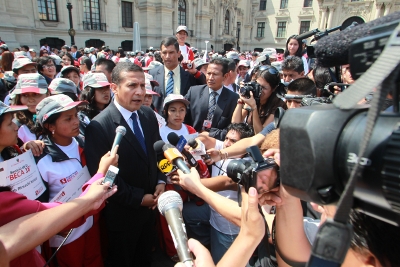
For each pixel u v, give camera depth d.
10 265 1.30
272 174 0.91
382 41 0.42
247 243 0.89
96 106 3.10
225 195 2.26
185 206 2.66
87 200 1.49
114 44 24.02
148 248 2.65
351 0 27.77
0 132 1.70
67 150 2.16
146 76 3.71
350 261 0.66
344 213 0.40
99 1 22.77
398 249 0.55
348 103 0.38
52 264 2.13
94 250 2.30
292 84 2.31
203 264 0.90
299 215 0.97
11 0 17.72
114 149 1.89
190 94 3.52
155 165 2.47
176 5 26.72
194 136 2.61
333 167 0.45
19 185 1.75
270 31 34.88
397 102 0.46
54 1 20.47
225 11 33.47
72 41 18.56
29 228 1.21
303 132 0.47
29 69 4.61
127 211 2.26
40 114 2.07
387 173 0.39
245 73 6.94
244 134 2.43
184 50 6.64
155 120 2.56
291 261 0.98
